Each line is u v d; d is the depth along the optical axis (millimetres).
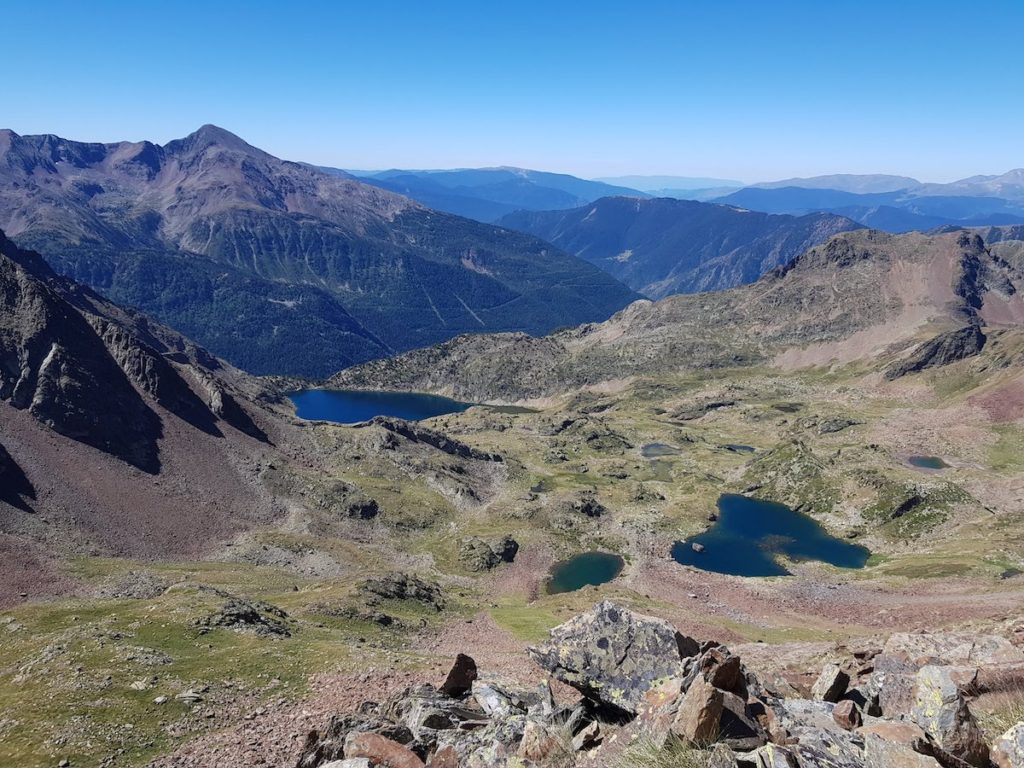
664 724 15758
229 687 59656
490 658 74125
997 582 123188
